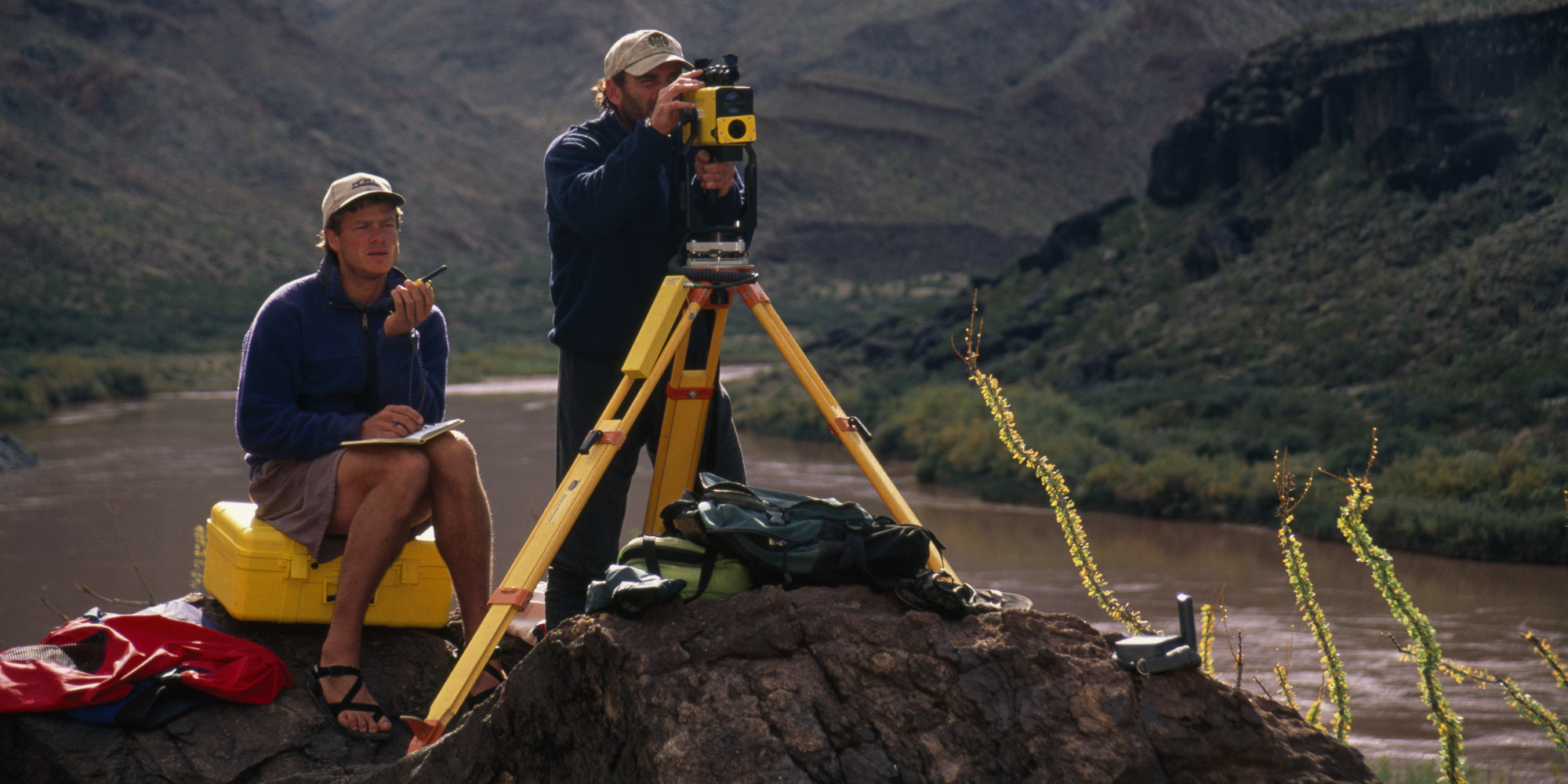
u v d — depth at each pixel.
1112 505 25.53
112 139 158.25
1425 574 18.91
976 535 22.59
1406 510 21.34
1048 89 199.62
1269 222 43.34
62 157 136.88
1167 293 43.25
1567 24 39.38
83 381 59.31
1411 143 40.94
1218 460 26.03
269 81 191.00
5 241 102.50
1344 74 44.38
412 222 158.25
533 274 141.25
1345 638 15.00
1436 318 32.47
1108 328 42.12
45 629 15.84
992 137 190.88
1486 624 15.73
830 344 56.66
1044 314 46.25
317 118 186.25
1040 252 52.09
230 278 115.81
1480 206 36.41
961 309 52.12
